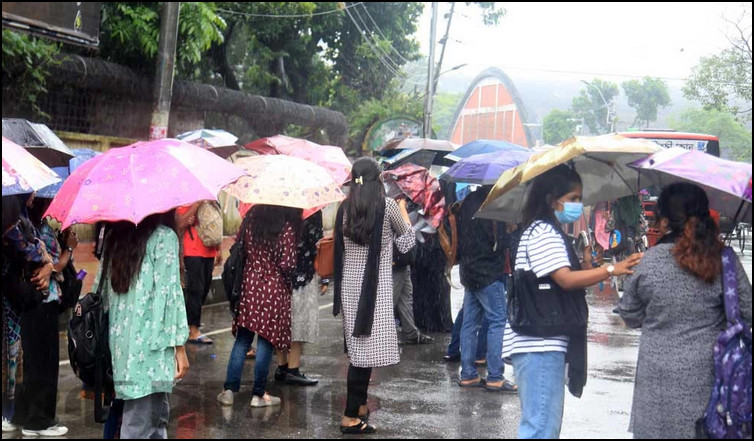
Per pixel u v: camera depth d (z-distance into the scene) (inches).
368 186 218.7
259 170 240.8
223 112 784.3
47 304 211.8
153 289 186.9
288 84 1023.6
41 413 213.3
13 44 508.4
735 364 152.1
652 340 159.8
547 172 177.9
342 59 1189.1
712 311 156.5
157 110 509.0
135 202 180.9
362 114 1151.0
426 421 236.5
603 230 273.6
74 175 194.2
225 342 346.9
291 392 267.3
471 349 276.5
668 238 161.3
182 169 189.9
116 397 186.5
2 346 204.2
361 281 218.7
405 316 347.9
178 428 225.1
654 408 158.4
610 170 193.2
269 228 241.6
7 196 189.0
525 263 175.9
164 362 188.4
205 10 628.7
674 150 170.4
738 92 457.7
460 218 272.4
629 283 162.7
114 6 614.9
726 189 154.9
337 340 358.0
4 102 552.4
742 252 498.6
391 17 1228.5
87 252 601.6
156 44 624.1
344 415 225.1
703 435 154.4
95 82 605.3
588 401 258.8
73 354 189.2
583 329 175.9
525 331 175.0
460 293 508.7
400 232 222.2
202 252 336.5
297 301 270.2
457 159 330.6
